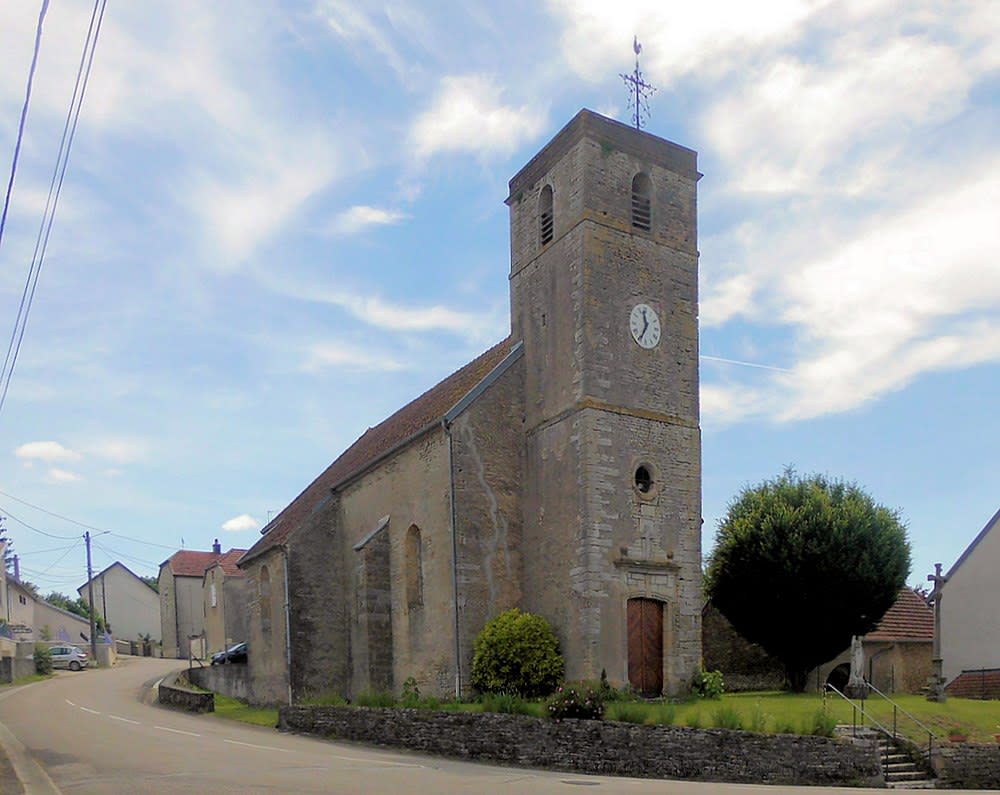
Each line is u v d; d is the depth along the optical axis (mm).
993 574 29250
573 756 16297
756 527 25141
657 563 21891
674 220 24203
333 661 27484
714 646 28516
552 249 23688
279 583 28047
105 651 53344
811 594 24172
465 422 23422
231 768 14219
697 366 23844
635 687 21203
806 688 27734
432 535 23656
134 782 12781
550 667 20875
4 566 56250
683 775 15523
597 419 21719
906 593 31828
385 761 15867
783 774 15211
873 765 15891
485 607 22672
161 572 69188
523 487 23844
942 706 21344
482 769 15539
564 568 21750
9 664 39156
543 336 23766
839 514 24750
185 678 36000
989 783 16922
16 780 13125
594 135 23047
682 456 23016
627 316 22781
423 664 23562
